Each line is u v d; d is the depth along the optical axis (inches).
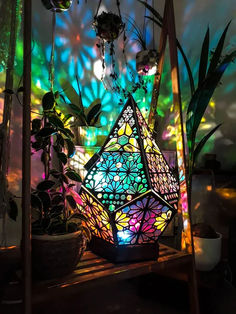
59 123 21.5
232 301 28.5
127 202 20.4
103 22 26.1
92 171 23.7
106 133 36.0
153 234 22.7
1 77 27.2
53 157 29.9
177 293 26.7
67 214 23.1
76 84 33.2
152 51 32.0
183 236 27.0
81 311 25.3
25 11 19.0
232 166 40.0
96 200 21.6
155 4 40.8
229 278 32.5
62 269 19.2
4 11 25.3
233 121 40.4
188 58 40.6
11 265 22.5
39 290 17.6
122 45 37.5
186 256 24.1
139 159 22.5
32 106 29.5
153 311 26.1
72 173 22.8
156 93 33.6
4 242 27.2
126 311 25.8
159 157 25.1
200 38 40.6
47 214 21.2
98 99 35.1
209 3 39.8
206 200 39.7
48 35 30.6
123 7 37.4
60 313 24.7
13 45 25.7
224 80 40.0
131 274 21.0
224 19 39.1
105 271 20.6
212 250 28.3
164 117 40.6
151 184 20.8
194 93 30.5
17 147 28.6
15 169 28.4
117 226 21.2
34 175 29.6
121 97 37.2
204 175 39.7
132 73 38.7
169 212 22.5
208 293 25.6
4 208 25.1
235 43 38.7
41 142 22.0
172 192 23.5
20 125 28.8
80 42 33.5
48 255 18.6
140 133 23.9
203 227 30.4
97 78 35.1
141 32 39.4
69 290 18.3
